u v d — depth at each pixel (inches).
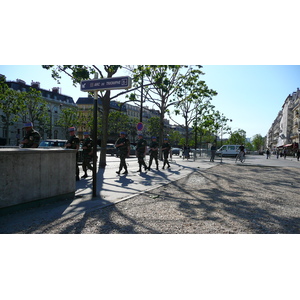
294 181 379.9
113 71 524.4
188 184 329.4
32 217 173.2
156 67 588.4
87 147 370.3
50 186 209.6
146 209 200.1
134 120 3157.0
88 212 187.2
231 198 246.1
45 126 2215.8
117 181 339.9
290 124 3390.7
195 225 163.8
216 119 1668.3
